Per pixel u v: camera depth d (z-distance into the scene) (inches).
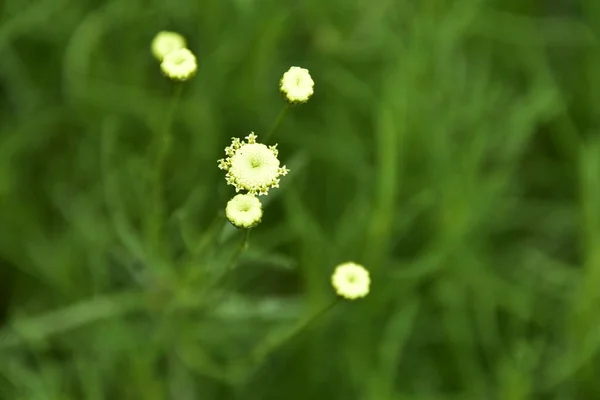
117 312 19.4
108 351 19.6
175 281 18.6
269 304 19.0
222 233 17.7
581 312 19.9
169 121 17.5
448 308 20.3
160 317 19.3
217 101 21.2
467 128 21.0
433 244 20.4
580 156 21.4
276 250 20.9
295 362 20.2
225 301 18.9
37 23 20.9
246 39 21.0
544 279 20.9
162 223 18.7
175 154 21.0
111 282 20.6
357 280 17.4
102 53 21.5
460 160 20.5
